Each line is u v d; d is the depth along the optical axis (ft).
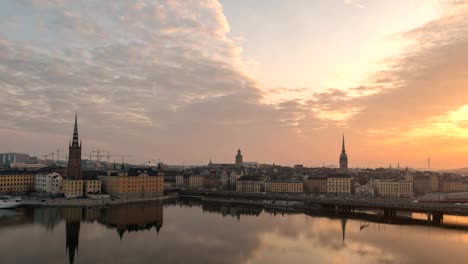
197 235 614.34
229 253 499.92
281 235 619.26
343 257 482.28
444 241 573.74
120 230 643.45
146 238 584.81
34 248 508.53
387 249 523.70
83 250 504.84
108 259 465.47
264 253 500.74
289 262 459.73
